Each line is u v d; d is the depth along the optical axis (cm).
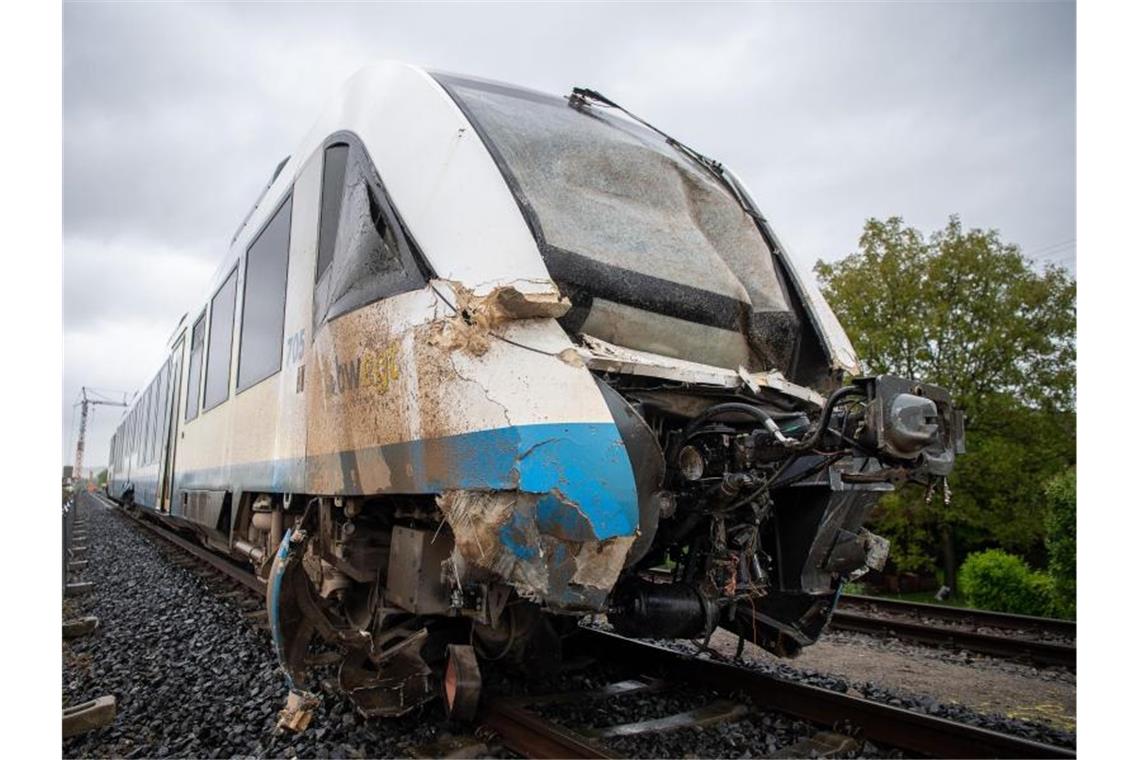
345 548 436
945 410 352
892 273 1571
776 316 471
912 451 322
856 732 400
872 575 1731
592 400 319
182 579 1072
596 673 507
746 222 511
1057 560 1062
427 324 349
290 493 505
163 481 1185
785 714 432
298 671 429
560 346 330
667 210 463
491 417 315
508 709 398
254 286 665
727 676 470
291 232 564
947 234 1587
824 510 421
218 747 411
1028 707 516
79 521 2478
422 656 420
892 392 328
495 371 322
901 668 625
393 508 449
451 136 390
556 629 486
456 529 324
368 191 427
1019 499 1450
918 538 1580
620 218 423
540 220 377
